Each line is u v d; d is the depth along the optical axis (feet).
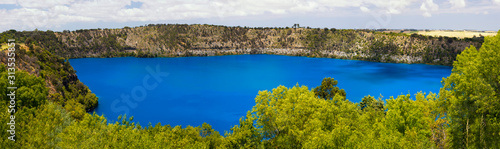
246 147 160.76
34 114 209.46
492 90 118.73
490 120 121.08
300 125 157.89
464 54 172.55
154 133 180.45
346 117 169.48
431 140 140.56
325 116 156.04
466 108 126.52
